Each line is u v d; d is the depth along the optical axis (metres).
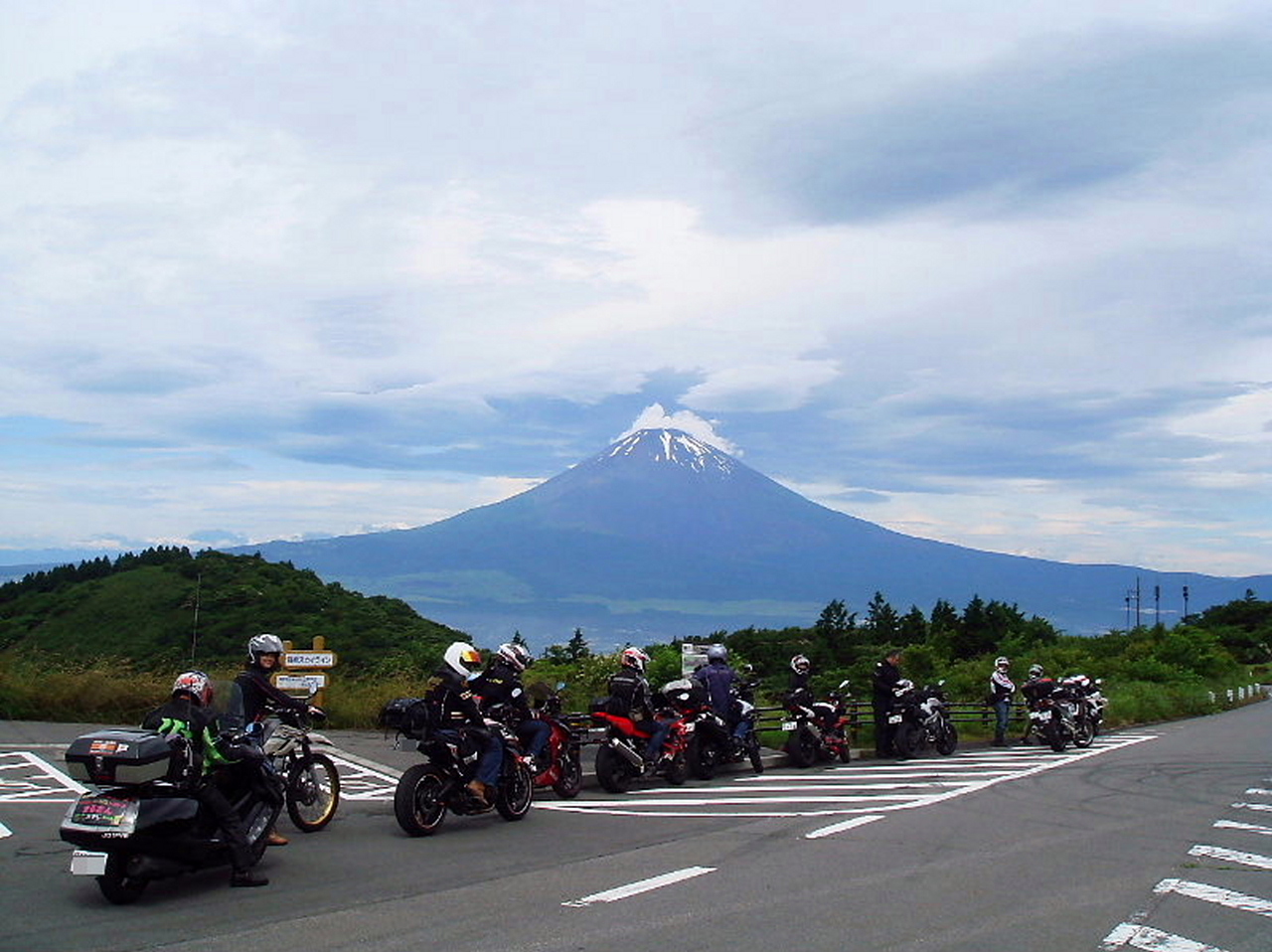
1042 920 7.41
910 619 82.94
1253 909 7.85
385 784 14.69
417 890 8.21
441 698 11.27
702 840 10.55
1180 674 51.69
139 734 7.98
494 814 12.31
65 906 7.68
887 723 20.19
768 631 81.94
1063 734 22.16
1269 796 14.52
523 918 7.29
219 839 8.34
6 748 16.80
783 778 16.44
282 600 42.19
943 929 7.11
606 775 14.43
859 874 8.86
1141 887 8.52
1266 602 127.06
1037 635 79.94
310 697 17.98
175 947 6.55
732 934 6.90
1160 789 15.22
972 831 11.21
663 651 25.19
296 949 6.50
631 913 7.45
